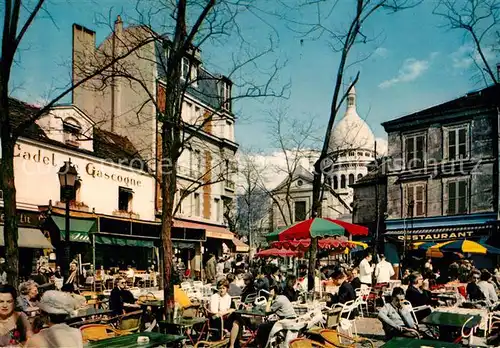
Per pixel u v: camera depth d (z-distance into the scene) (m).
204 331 10.62
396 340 6.55
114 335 8.01
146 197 30.95
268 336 8.94
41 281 13.70
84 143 26.14
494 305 12.02
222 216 40.88
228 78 12.16
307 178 69.56
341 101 14.59
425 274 18.73
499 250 21.83
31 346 4.44
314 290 14.41
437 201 34.53
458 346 6.21
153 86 32.06
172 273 9.93
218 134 40.31
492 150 32.00
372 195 41.59
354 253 41.31
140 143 31.98
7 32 8.52
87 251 23.98
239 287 14.76
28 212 21.03
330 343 6.63
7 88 8.62
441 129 34.53
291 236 14.11
